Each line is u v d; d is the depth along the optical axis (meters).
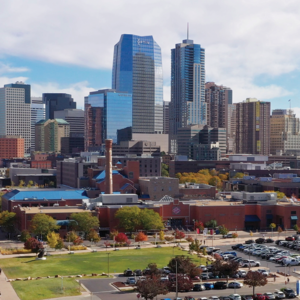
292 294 149.62
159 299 145.50
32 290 153.00
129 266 184.25
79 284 159.88
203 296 149.12
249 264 185.75
